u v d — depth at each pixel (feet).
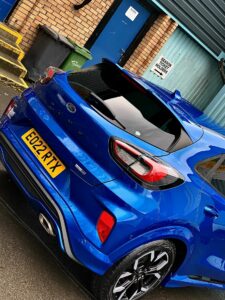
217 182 12.53
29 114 11.57
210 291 16.53
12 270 10.88
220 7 35.37
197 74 38.73
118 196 9.80
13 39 25.18
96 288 10.77
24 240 12.10
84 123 10.44
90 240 9.91
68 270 12.09
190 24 34.22
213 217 11.96
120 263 10.29
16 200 13.64
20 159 11.18
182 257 12.03
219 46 37.88
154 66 35.14
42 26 26.12
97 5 28.32
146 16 32.86
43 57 25.90
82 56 26.91
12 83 23.27
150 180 10.05
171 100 12.28
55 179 10.51
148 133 10.68
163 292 14.28
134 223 9.89
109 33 31.94
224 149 12.73
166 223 10.50
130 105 10.94
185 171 11.19
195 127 11.96
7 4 25.89
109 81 11.57
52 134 10.85
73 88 11.15
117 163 9.98
